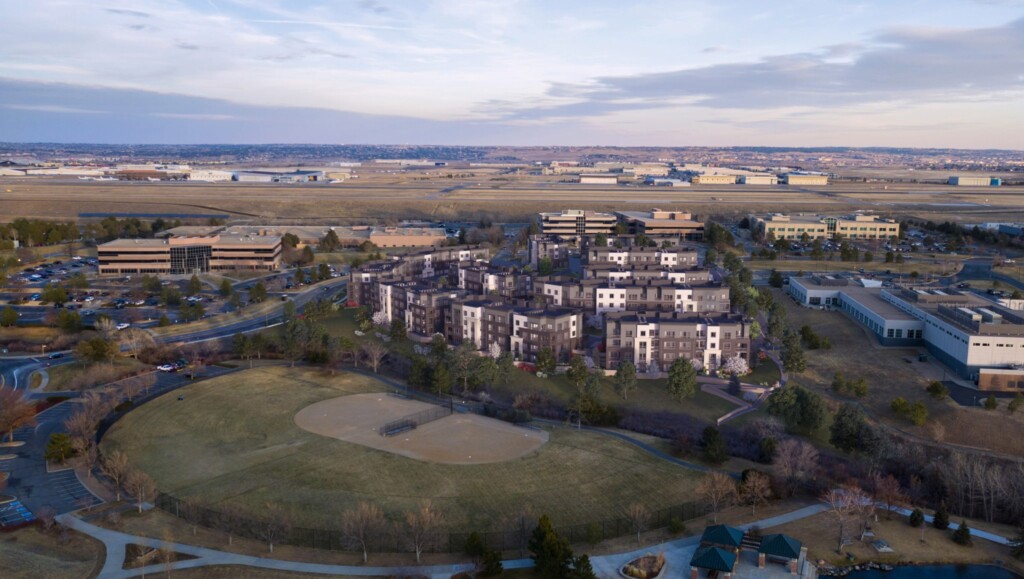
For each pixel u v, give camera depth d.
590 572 119.19
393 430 186.12
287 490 153.25
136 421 191.75
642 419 199.75
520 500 149.75
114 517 140.75
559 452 174.25
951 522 148.25
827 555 131.75
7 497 150.62
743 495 148.88
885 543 136.00
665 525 142.00
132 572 122.62
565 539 129.38
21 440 181.12
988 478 157.00
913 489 160.50
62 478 160.50
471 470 163.38
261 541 134.12
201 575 122.31
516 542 134.75
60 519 140.62
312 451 173.25
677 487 156.88
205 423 190.88
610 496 152.38
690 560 130.00
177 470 162.75
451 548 132.25
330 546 132.88
